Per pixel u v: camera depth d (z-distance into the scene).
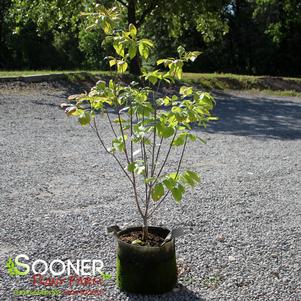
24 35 34.75
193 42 32.62
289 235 4.52
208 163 7.22
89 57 33.72
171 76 3.32
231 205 5.29
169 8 17.98
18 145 7.73
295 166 7.35
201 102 3.21
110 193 5.51
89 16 3.31
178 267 3.74
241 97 17.33
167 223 4.64
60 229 4.37
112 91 3.26
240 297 3.33
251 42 32.75
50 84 14.51
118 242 3.36
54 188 5.61
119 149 3.40
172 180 3.17
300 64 32.19
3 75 14.53
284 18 31.17
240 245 4.22
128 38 3.16
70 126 9.62
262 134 10.21
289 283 3.57
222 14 21.55
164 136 3.13
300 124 12.01
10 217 4.61
